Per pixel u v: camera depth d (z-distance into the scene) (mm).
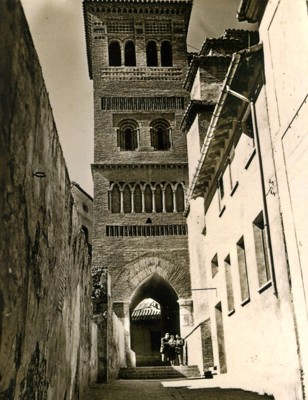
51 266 7906
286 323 11508
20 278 5688
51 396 8109
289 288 11359
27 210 5977
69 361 10383
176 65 37469
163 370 24656
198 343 25297
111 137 35531
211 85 28188
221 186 19656
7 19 4887
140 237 33281
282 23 11727
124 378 24078
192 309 31797
